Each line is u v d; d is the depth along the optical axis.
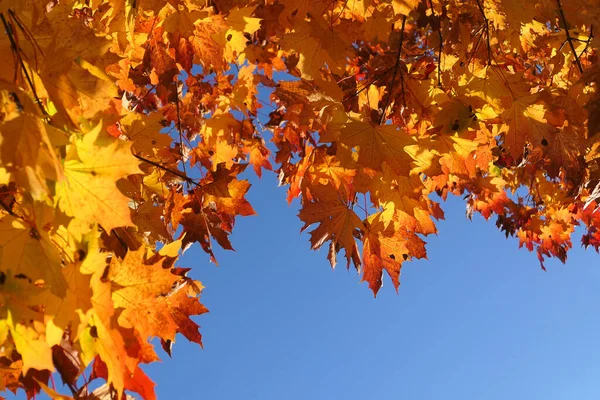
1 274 1.35
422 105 3.22
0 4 1.42
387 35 3.47
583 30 3.29
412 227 3.17
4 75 1.45
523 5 3.08
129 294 1.69
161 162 3.30
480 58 3.65
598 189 3.64
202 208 3.39
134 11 2.79
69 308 1.39
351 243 3.11
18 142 1.25
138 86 3.67
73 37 1.52
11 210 1.48
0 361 1.60
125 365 1.50
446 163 3.28
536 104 3.04
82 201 1.46
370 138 2.76
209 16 3.02
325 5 3.20
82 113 1.50
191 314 2.31
